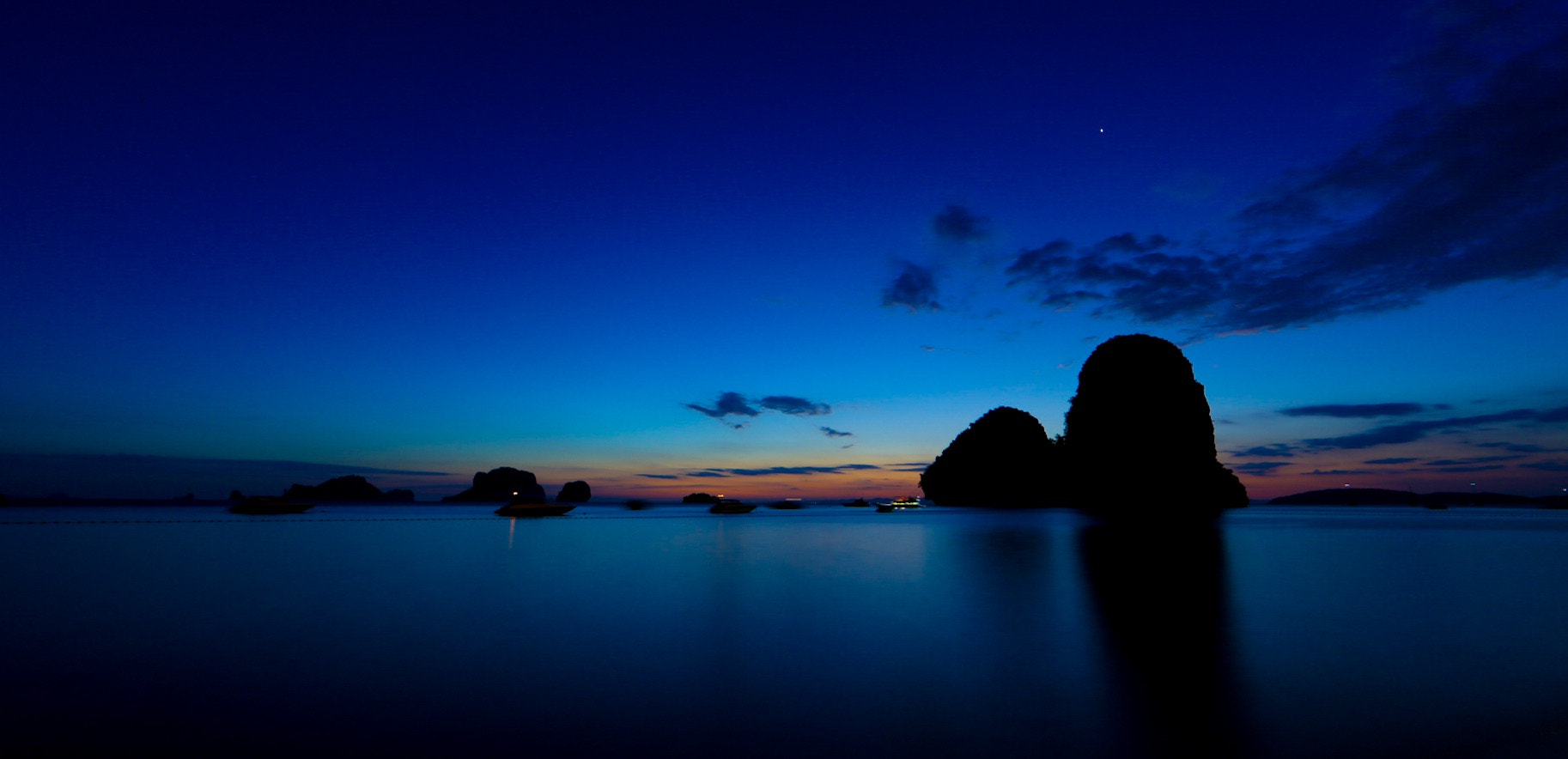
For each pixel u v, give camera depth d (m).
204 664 10.38
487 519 76.06
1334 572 22.03
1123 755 6.81
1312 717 7.84
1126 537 41.41
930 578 20.70
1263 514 97.69
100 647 11.48
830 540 39.25
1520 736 7.27
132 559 27.58
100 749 7.03
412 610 15.20
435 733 7.46
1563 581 19.41
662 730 7.54
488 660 10.59
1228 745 7.04
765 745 7.09
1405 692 8.79
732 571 22.92
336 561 26.72
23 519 68.75
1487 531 48.81
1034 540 38.62
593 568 24.08
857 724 7.73
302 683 9.29
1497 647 11.19
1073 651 11.06
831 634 12.52
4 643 11.73
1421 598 16.59
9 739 7.28
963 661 10.47
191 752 6.94
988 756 6.76
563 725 7.72
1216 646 11.41
